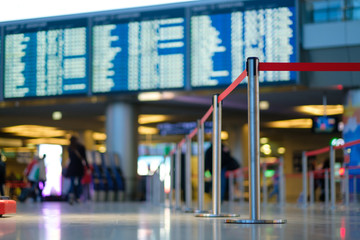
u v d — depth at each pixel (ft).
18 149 86.79
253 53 40.29
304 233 9.66
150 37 42.91
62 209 24.07
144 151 84.89
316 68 12.71
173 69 42.32
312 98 47.32
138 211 21.74
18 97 45.60
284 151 75.41
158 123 63.00
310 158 73.92
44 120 59.47
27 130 69.05
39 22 45.37
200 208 19.94
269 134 74.49
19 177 80.94
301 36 40.01
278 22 39.70
